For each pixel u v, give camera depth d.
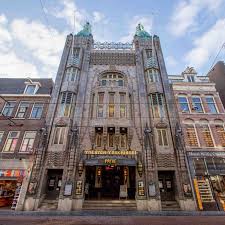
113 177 17.61
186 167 15.88
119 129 17.61
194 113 19.20
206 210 14.21
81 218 10.69
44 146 16.53
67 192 14.56
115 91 19.67
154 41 24.44
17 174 15.95
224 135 18.17
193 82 21.25
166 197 15.76
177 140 16.75
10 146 17.78
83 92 19.97
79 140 17.20
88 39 24.55
